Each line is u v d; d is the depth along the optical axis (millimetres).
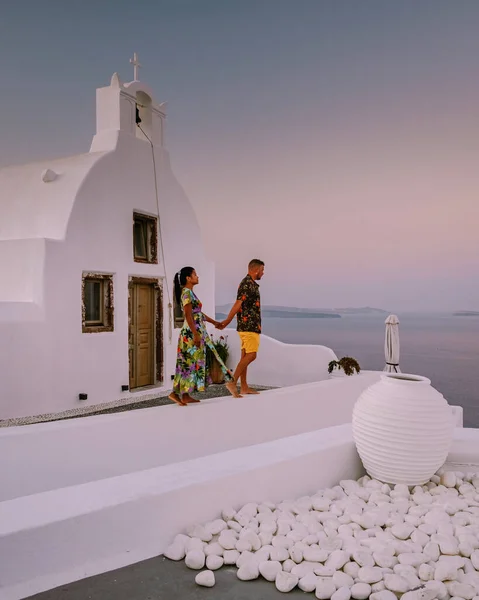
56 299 8406
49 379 8258
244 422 6758
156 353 10758
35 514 3086
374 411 4434
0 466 4613
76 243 8812
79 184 8984
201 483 3662
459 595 2961
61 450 5008
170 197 11023
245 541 3418
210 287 12141
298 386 8023
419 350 67812
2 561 2852
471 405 28984
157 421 5785
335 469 4633
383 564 3219
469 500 4168
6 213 9508
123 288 9758
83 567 3121
